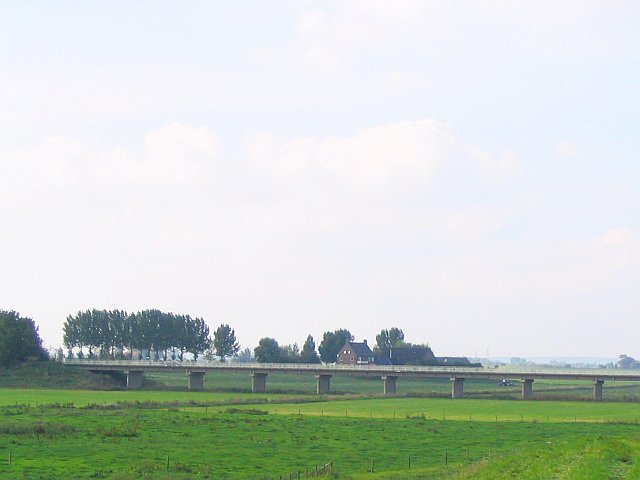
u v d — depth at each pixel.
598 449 74.81
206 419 118.81
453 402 173.62
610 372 187.75
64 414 124.38
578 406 164.12
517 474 65.12
